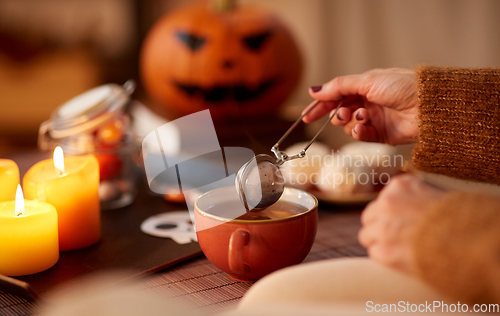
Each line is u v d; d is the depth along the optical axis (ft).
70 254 2.44
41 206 2.37
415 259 1.75
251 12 4.92
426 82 2.51
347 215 2.85
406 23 6.16
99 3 7.56
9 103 6.53
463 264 1.69
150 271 2.31
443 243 1.72
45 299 2.11
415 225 1.80
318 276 1.75
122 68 7.68
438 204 1.77
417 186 1.90
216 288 2.22
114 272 2.29
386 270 1.78
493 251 1.67
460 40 5.83
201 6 5.03
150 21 7.86
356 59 6.66
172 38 4.76
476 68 2.55
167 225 2.70
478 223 1.72
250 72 4.68
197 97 4.77
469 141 2.48
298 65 4.98
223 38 4.64
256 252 2.11
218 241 2.14
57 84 6.68
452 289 1.71
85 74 6.82
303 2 6.87
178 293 2.19
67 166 2.62
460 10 5.77
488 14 5.59
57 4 7.38
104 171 2.89
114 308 1.64
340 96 2.75
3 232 2.23
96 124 2.91
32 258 2.26
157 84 4.91
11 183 2.52
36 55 6.98
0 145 6.03
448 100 2.49
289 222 2.11
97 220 2.53
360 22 6.51
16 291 2.15
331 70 6.90
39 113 6.50
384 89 2.65
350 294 1.71
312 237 2.21
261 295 1.70
